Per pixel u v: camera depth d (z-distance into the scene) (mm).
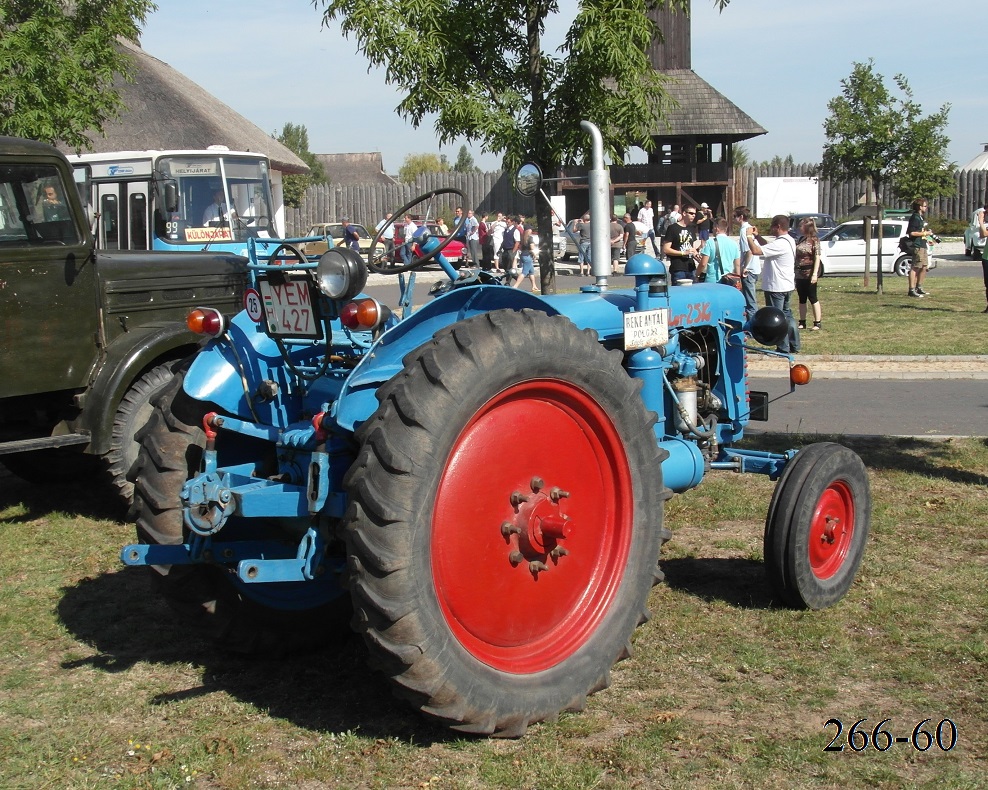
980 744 3391
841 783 3164
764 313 5309
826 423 8828
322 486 3305
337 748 3455
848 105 19891
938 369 11617
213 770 3338
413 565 3139
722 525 5949
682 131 34250
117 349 6309
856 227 26125
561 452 3678
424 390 3227
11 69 10852
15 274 5980
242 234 15367
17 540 6062
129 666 4246
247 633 4121
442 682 3197
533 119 9102
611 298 4754
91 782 3293
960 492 6375
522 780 3201
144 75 30578
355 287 3379
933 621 4426
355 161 70438
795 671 3969
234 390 3898
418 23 8789
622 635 3762
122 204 14969
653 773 3240
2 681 4094
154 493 3902
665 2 9414
